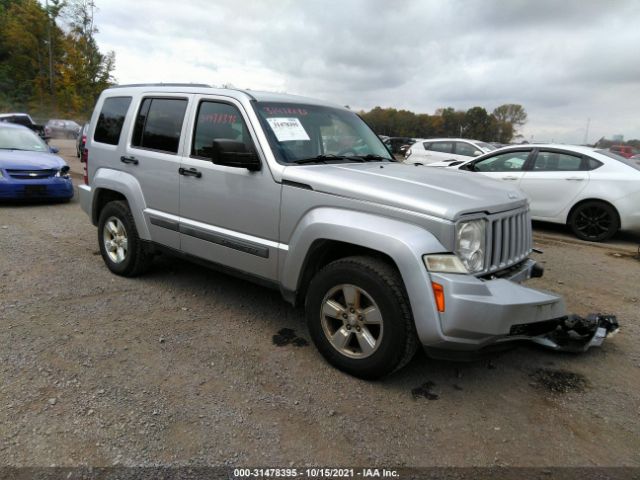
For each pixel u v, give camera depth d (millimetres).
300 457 2627
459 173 4223
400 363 3195
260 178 3809
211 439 2729
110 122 5387
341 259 3383
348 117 4910
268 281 3902
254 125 3918
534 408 3205
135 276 5309
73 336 3855
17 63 54844
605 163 8164
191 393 3160
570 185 8305
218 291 5035
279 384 3320
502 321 2916
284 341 3965
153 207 4801
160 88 4883
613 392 3441
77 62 54562
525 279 3758
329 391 3262
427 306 2930
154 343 3818
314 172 3578
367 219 3213
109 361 3504
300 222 3588
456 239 3008
